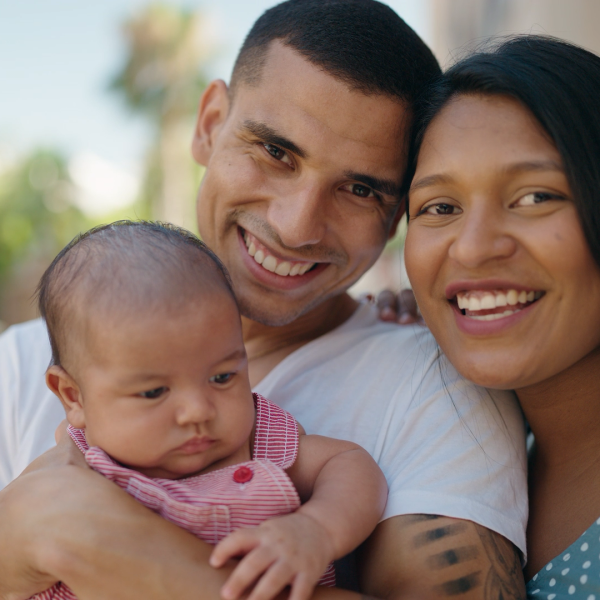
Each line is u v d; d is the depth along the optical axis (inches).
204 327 54.0
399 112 67.2
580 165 52.2
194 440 53.7
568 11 272.1
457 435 61.3
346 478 54.7
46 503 50.8
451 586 52.1
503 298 56.5
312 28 67.4
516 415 66.5
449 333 60.6
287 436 59.3
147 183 1066.7
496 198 54.9
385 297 91.8
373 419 67.7
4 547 50.6
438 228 59.9
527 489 63.2
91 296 54.8
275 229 68.8
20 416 76.6
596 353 60.2
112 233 60.4
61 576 47.6
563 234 52.7
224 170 72.2
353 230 71.8
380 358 72.5
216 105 86.7
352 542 50.8
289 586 49.3
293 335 81.4
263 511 51.8
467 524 54.6
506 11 394.0
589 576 52.6
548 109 53.0
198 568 47.4
